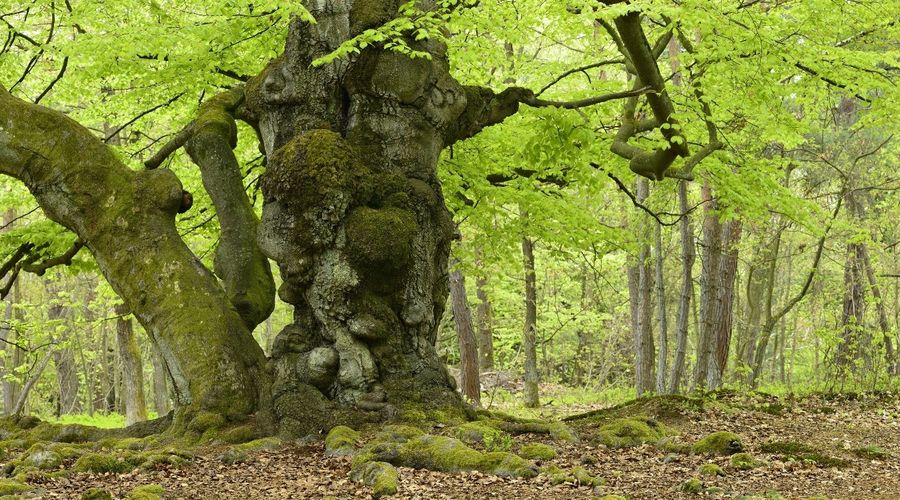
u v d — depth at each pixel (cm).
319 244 794
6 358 2653
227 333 847
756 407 1019
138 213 886
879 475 657
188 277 870
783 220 1702
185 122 1296
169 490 598
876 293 1831
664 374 1677
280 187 802
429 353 833
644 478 618
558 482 595
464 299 1866
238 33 1041
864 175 1845
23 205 1416
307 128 852
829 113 1709
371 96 852
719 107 1161
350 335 795
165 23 1067
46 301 2619
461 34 1146
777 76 1044
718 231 1581
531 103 974
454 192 1250
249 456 706
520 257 1834
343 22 854
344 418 769
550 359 3566
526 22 1054
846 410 1054
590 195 1308
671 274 2891
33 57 1188
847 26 1114
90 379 3186
